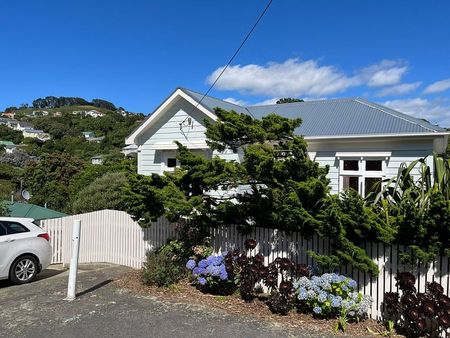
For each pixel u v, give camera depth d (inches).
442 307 207.2
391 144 476.1
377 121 514.3
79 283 339.0
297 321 238.1
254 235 312.2
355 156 495.5
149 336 215.2
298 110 629.9
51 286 335.9
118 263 458.0
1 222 376.8
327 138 498.6
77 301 279.9
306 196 265.7
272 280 258.4
